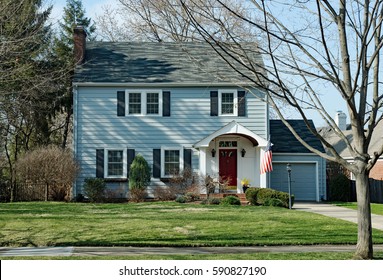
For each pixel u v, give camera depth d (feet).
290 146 106.32
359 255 34.94
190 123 101.09
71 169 94.68
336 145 148.66
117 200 97.40
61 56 121.49
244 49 35.17
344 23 33.22
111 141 100.48
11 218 61.41
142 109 100.89
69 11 141.18
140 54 108.47
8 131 106.73
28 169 94.94
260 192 87.81
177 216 64.85
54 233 51.65
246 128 96.84
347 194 106.52
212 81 101.04
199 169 99.96
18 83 72.95
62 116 139.03
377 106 33.63
